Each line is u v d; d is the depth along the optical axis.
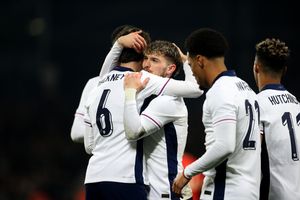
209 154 15.83
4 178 59.09
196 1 84.56
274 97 18.05
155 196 16.78
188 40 16.83
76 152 66.00
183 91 17.03
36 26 85.31
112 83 17.27
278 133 17.83
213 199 16.33
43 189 57.53
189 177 16.08
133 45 17.36
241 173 16.30
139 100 16.95
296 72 78.94
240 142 16.33
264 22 82.44
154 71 17.47
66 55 87.50
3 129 69.94
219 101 16.02
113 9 87.00
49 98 77.31
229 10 77.62
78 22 87.69
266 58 18.12
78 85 86.69
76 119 19.03
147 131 16.50
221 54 16.62
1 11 88.81
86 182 16.97
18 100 86.06
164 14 85.38
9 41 89.12
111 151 16.78
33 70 88.94
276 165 17.86
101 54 87.50
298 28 82.06
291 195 17.70
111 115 16.94
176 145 17.12
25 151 66.56
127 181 16.50
